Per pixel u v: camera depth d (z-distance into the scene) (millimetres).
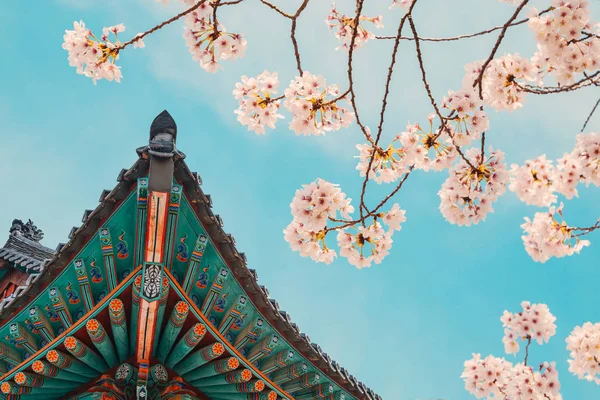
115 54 5336
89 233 8453
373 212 5555
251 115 5613
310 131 5398
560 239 6137
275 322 9484
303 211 5309
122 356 9203
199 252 8727
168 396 9234
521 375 6254
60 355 8859
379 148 5664
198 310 8953
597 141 5574
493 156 5570
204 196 8516
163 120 8250
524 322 6348
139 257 8539
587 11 5031
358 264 5812
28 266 13664
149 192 7984
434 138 5559
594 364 6254
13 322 8727
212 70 5551
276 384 9945
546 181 5672
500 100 5469
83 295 8734
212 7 5289
